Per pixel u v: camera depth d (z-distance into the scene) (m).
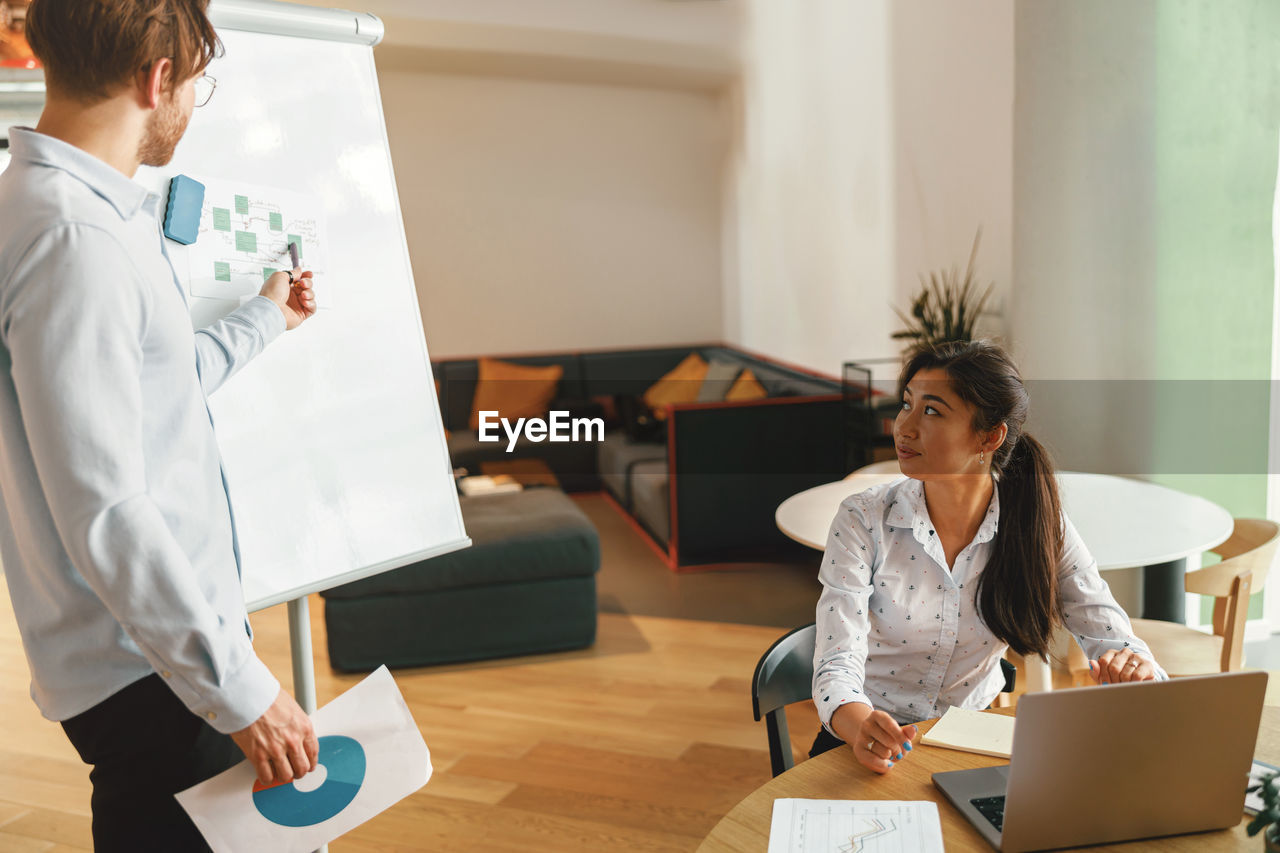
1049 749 0.94
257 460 1.46
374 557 1.58
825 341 5.58
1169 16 3.07
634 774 2.58
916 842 1.00
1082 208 3.25
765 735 2.79
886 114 4.71
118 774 1.15
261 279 1.47
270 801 1.15
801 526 2.38
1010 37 3.68
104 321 0.98
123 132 1.06
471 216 7.23
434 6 5.91
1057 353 3.34
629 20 6.33
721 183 7.31
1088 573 1.48
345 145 1.63
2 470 1.08
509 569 3.36
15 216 0.99
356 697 1.22
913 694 1.52
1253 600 3.42
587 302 7.42
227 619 1.10
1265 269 3.14
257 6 1.53
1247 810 1.04
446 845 2.25
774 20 6.03
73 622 1.09
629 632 3.68
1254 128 3.08
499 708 3.01
